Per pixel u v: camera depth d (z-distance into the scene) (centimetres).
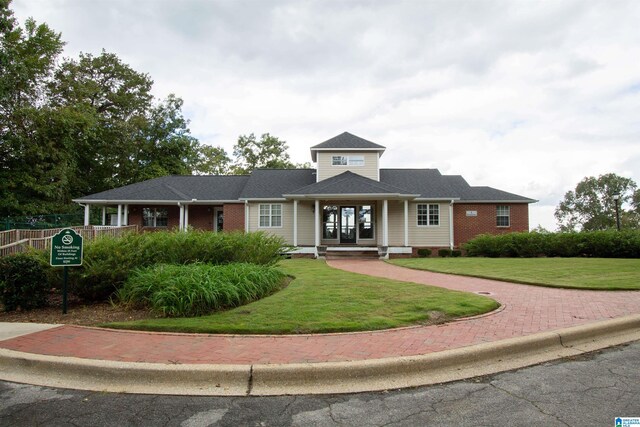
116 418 312
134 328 538
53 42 2739
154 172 3431
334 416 314
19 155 2364
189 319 574
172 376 383
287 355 425
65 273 645
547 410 318
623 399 337
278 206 2231
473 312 608
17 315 640
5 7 2123
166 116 3694
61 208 2703
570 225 6906
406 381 385
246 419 310
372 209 2223
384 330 523
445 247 2184
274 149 4688
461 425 296
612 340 513
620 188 6494
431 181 2400
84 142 2783
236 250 933
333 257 1955
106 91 3478
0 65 2150
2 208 2302
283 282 926
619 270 1144
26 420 310
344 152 2323
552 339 484
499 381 381
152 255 786
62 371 404
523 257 1775
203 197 2327
